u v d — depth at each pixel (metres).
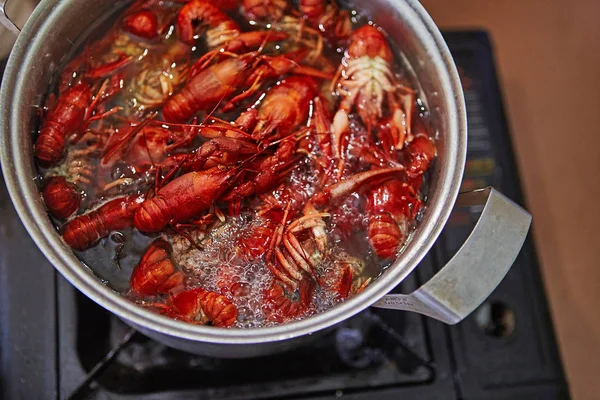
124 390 0.55
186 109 0.52
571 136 0.78
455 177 0.47
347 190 0.50
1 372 0.54
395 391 0.57
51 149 0.49
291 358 0.57
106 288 0.43
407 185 0.51
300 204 0.51
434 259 0.59
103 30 0.52
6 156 0.45
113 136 0.51
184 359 0.56
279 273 0.48
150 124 0.51
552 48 0.80
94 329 0.55
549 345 0.59
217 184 0.49
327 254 0.49
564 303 0.73
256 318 0.48
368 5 0.53
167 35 0.53
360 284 0.49
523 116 0.78
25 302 0.55
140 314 0.42
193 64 0.53
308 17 0.54
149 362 0.56
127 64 0.52
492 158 0.64
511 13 0.81
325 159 0.52
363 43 0.53
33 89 0.47
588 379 0.71
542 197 0.76
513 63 0.80
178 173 0.50
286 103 0.52
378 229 0.50
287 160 0.51
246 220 0.50
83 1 0.49
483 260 0.45
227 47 0.53
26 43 0.47
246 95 0.52
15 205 0.44
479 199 0.47
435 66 0.50
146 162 0.51
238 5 0.54
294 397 0.56
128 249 0.49
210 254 0.49
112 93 0.52
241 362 0.56
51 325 0.55
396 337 0.58
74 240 0.48
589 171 0.77
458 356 0.58
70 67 0.51
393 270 0.45
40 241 0.43
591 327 0.73
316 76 0.54
